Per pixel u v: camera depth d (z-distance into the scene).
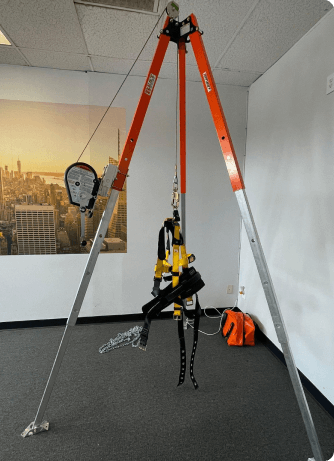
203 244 2.79
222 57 2.08
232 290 2.89
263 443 1.36
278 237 2.11
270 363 2.05
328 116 1.57
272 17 1.61
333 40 1.53
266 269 1.06
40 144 2.40
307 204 1.77
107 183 1.13
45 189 2.45
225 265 2.85
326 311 1.61
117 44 1.95
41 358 2.06
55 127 2.41
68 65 2.29
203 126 2.64
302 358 1.83
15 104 2.33
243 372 1.93
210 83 1.06
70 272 2.57
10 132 2.35
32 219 2.46
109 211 1.18
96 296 2.64
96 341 2.32
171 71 2.38
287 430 1.44
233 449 1.33
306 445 1.36
